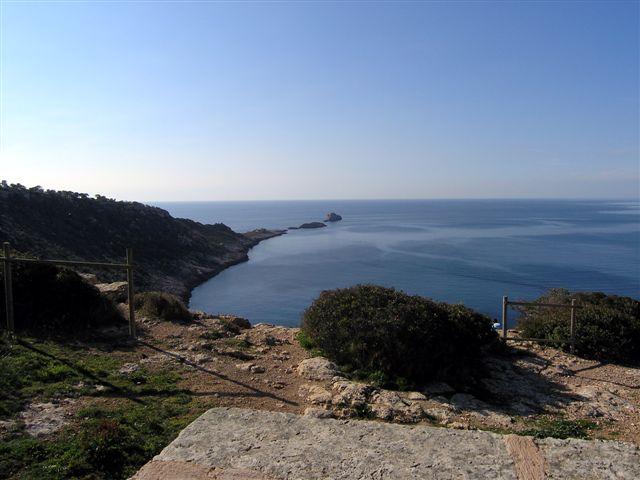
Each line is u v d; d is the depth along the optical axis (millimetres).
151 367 9078
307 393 8359
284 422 4621
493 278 66875
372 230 170375
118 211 71438
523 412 8516
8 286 10266
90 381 8016
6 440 5773
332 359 10172
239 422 4625
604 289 58094
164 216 85312
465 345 10719
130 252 11109
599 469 3719
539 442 4168
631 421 8312
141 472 3723
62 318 11266
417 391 9047
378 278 68750
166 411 7016
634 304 16000
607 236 132250
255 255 101562
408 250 103812
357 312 10641
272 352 11000
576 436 7289
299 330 13180
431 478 3602
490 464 3801
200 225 115125
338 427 4512
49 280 11820
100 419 6465
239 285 66125
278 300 56688
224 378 8820
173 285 58312
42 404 6934
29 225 48031
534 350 12875
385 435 4340
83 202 66062
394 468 3744
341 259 91500
